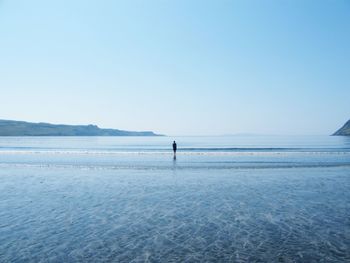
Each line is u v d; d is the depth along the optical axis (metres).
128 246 9.66
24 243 9.93
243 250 9.27
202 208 14.53
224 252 9.13
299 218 12.80
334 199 16.34
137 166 30.70
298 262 8.37
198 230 11.28
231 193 17.95
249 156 42.50
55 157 43.50
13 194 17.94
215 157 41.25
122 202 15.80
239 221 12.41
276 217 12.99
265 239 10.26
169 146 91.94
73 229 11.42
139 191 18.62
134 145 102.25
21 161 37.44
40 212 13.88
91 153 51.59
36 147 84.69
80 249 9.41
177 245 9.74
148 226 11.78
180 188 19.52
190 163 33.38
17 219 12.76
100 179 23.19
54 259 8.62
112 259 8.62
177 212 13.84
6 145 103.25
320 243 9.83
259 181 21.97
